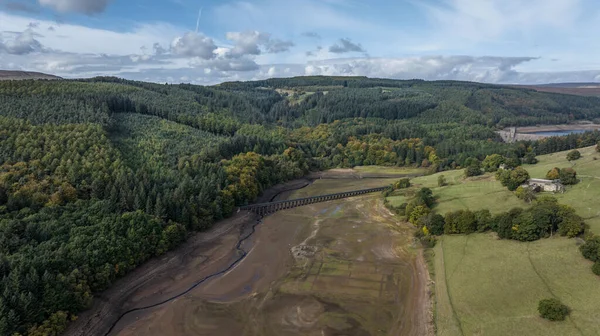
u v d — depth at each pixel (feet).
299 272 362.33
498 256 337.52
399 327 276.41
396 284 336.08
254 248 421.59
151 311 300.20
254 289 333.42
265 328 279.08
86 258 304.09
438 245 390.63
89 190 399.03
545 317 249.34
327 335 269.85
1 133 444.14
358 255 397.60
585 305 252.83
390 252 403.95
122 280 326.65
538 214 350.23
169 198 417.28
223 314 296.30
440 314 280.92
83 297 281.33
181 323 285.43
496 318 261.65
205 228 443.32
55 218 344.28
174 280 345.72
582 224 340.59
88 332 271.28
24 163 399.44
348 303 307.99
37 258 283.38
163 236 372.99
